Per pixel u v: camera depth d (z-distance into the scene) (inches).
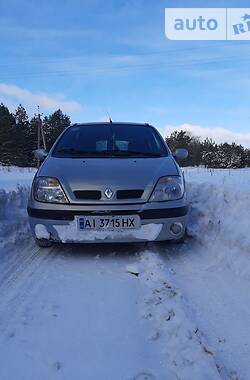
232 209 199.3
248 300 126.4
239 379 87.4
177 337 99.8
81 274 150.6
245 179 633.0
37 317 115.2
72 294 131.5
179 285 138.9
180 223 170.7
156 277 139.0
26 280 144.2
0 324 110.9
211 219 200.8
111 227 163.0
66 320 113.4
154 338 102.7
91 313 117.6
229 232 179.3
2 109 2994.6
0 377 88.0
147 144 208.5
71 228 164.1
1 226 204.2
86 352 97.3
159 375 87.9
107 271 153.7
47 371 90.1
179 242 184.1
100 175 169.2
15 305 123.0
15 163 2849.4
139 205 163.8
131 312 118.0
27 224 225.9
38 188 172.2
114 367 91.3
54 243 191.3
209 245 181.5
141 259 163.5
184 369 87.9
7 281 143.1
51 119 3329.2
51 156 198.7
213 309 120.0
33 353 97.0
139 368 90.7
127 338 103.3
